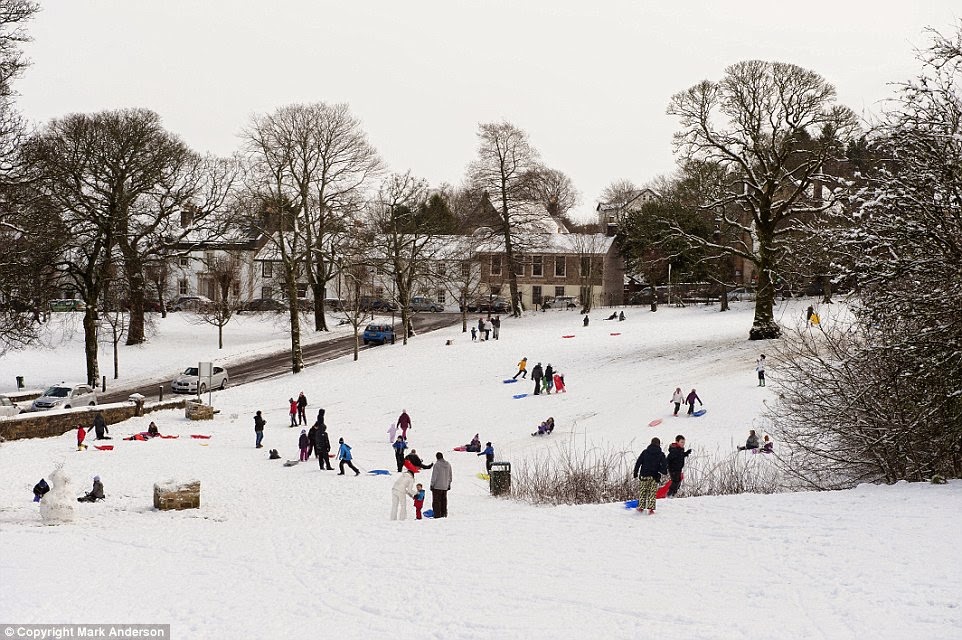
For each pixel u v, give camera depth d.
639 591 13.57
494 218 87.81
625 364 52.28
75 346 73.56
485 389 49.78
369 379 56.41
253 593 14.72
